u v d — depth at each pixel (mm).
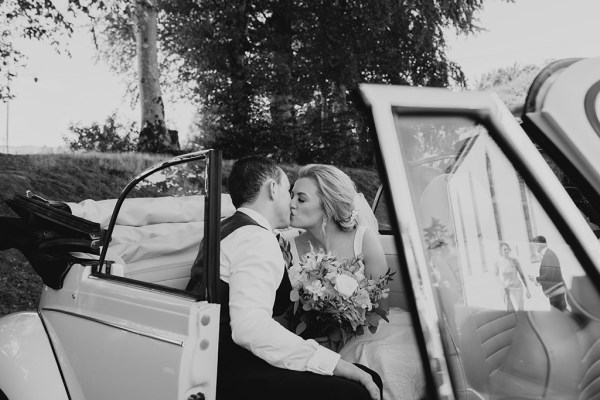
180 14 14906
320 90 14898
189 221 2941
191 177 2430
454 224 1165
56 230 2242
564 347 1232
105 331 1948
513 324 1275
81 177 10664
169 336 1688
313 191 2682
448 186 1145
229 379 1801
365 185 9719
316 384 1685
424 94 1030
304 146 13289
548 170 968
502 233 1225
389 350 2283
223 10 14398
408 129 1033
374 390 1698
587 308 1200
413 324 1018
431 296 1012
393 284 3186
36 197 2533
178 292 1764
